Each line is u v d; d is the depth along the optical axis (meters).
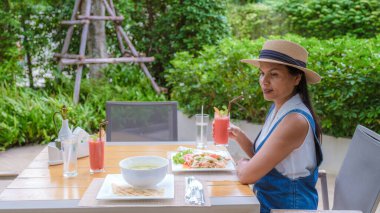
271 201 1.68
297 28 6.18
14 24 5.23
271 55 1.65
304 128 1.60
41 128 4.30
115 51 5.91
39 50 5.58
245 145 2.01
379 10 5.46
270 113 1.86
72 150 1.63
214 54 4.48
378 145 1.61
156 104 2.64
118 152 2.02
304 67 1.68
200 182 1.58
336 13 5.67
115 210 1.34
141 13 5.99
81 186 1.54
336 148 3.54
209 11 5.54
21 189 1.50
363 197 1.59
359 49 3.46
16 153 4.02
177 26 5.79
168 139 2.63
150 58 5.26
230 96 4.07
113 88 5.21
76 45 5.69
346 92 3.26
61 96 4.74
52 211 1.34
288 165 1.64
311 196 1.69
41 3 5.50
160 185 1.51
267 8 6.52
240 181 1.61
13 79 5.13
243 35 6.67
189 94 4.39
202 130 2.06
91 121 4.65
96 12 5.41
